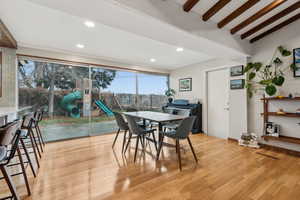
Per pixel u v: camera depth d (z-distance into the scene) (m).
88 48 3.37
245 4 2.17
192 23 2.21
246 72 3.31
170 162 2.44
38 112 2.71
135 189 1.73
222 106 4.03
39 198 1.56
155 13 1.80
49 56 3.33
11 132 1.20
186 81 5.05
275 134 2.89
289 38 2.80
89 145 3.27
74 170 2.16
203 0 2.06
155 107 5.47
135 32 2.14
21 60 3.17
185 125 2.26
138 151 2.94
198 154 2.79
